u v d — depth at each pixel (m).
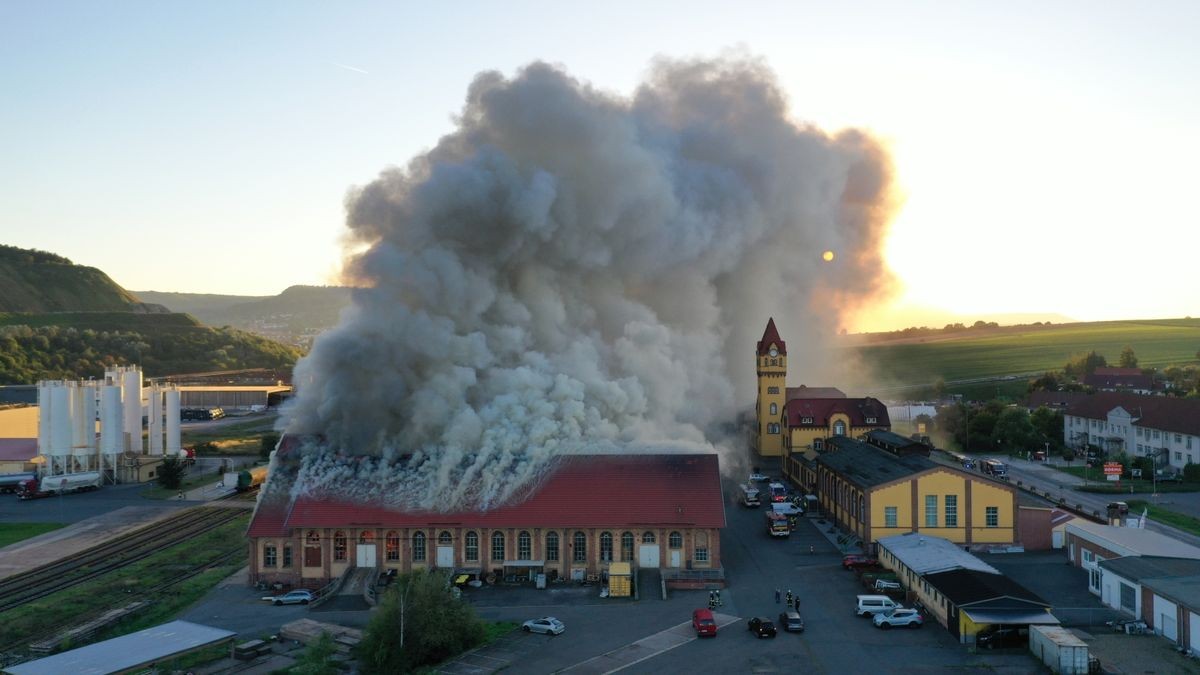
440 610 60.00
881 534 83.44
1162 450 132.50
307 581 78.50
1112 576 66.69
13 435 157.38
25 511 115.00
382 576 77.50
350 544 78.56
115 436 136.38
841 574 78.31
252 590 77.19
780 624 65.06
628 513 78.75
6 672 52.25
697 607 70.12
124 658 54.25
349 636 63.94
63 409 131.62
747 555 85.25
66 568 85.00
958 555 72.44
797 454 121.06
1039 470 130.50
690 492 80.50
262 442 164.12
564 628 65.19
